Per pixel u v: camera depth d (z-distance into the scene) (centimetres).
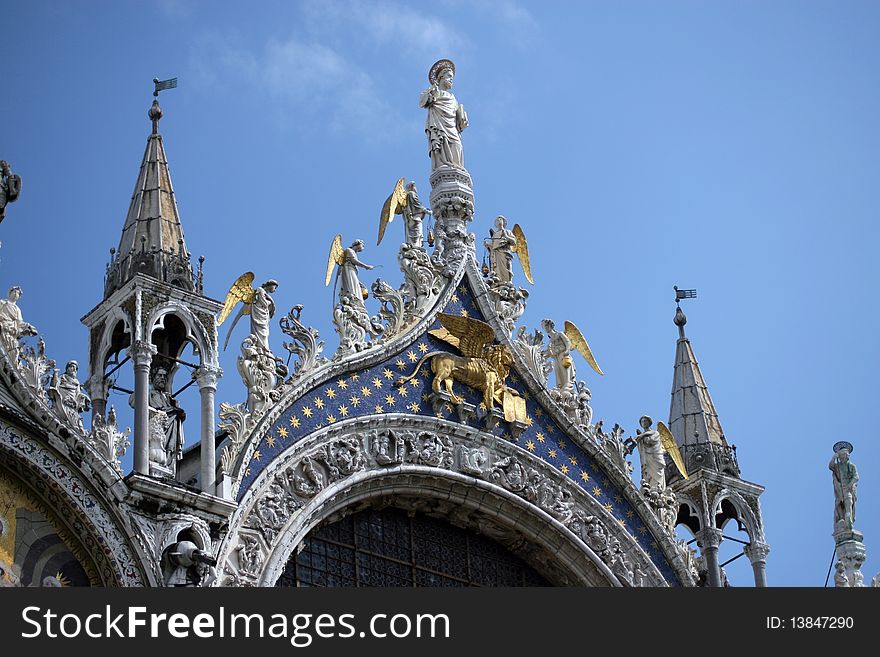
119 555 4356
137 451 4478
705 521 5419
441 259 5294
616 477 5288
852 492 5684
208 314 4741
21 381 4344
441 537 5097
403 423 4978
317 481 4762
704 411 5612
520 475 5116
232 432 4666
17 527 4303
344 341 4978
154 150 4944
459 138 5538
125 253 4759
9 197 4469
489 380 5156
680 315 5784
